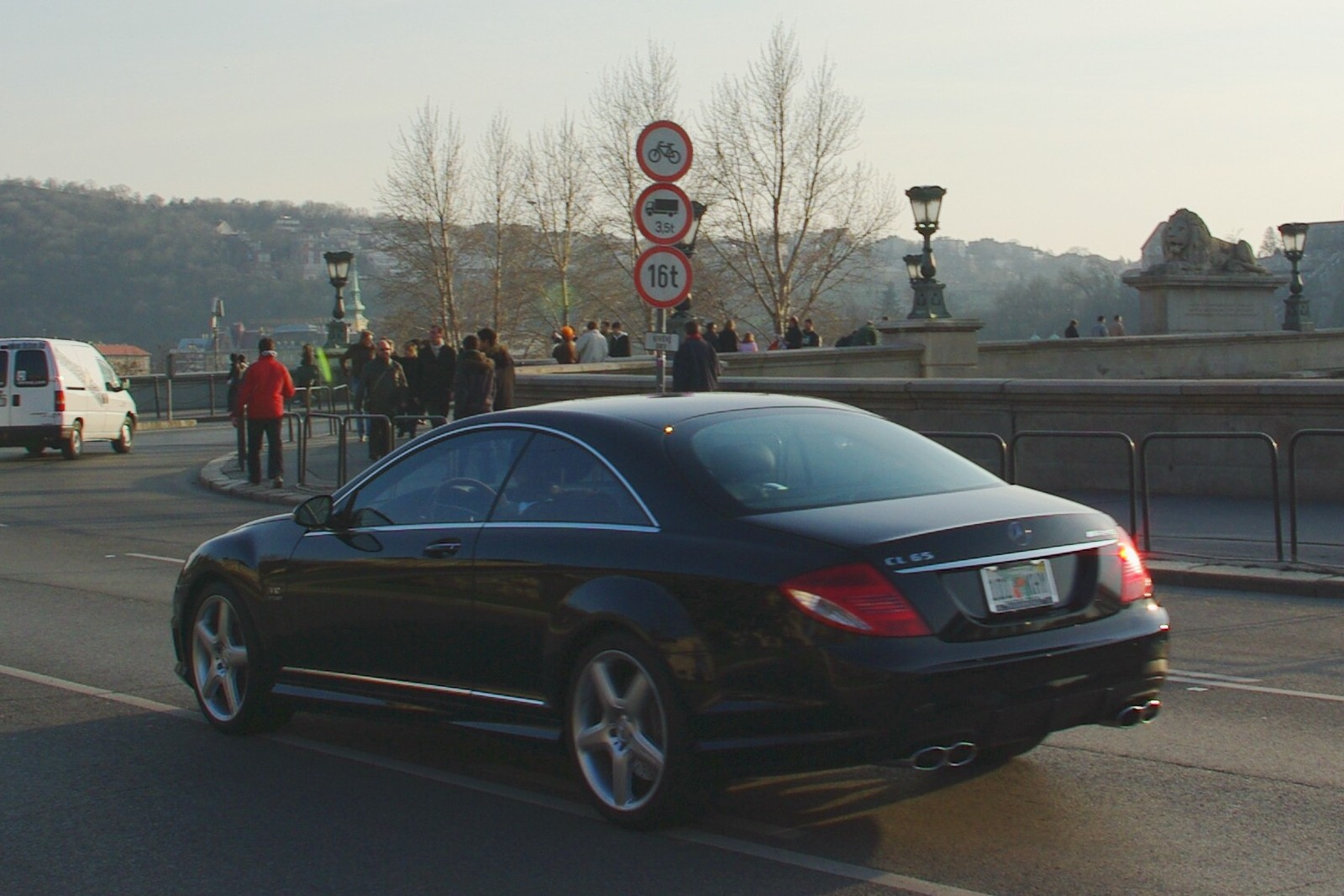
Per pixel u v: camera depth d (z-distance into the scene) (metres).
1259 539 13.62
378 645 6.76
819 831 5.78
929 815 5.96
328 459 25.22
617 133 64.19
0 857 5.72
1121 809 6.01
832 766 5.27
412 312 78.31
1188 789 6.29
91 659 9.81
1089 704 5.56
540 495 6.25
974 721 5.26
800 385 19.47
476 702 6.34
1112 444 17.12
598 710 5.90
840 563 5.25
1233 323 42.81
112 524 18.69
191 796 6.52
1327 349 40.09
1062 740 7.16
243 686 7.54
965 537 5.40
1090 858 5.40
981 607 5.36
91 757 7.23
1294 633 10.10
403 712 6.69
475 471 6.59
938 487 6.03
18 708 8.35
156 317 113.94
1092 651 5.52
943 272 172.50
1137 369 34.56
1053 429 17.48
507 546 6.20
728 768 5.42
